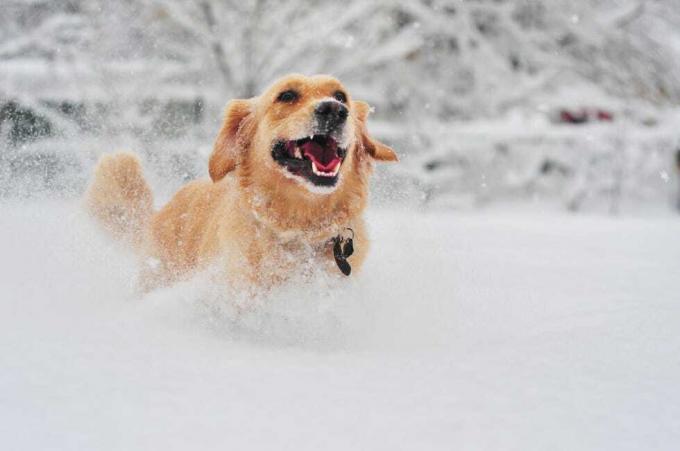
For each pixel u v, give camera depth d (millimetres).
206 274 3199
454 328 2945
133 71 10828
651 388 2191
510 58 16297
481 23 15711
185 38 12547
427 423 1862
